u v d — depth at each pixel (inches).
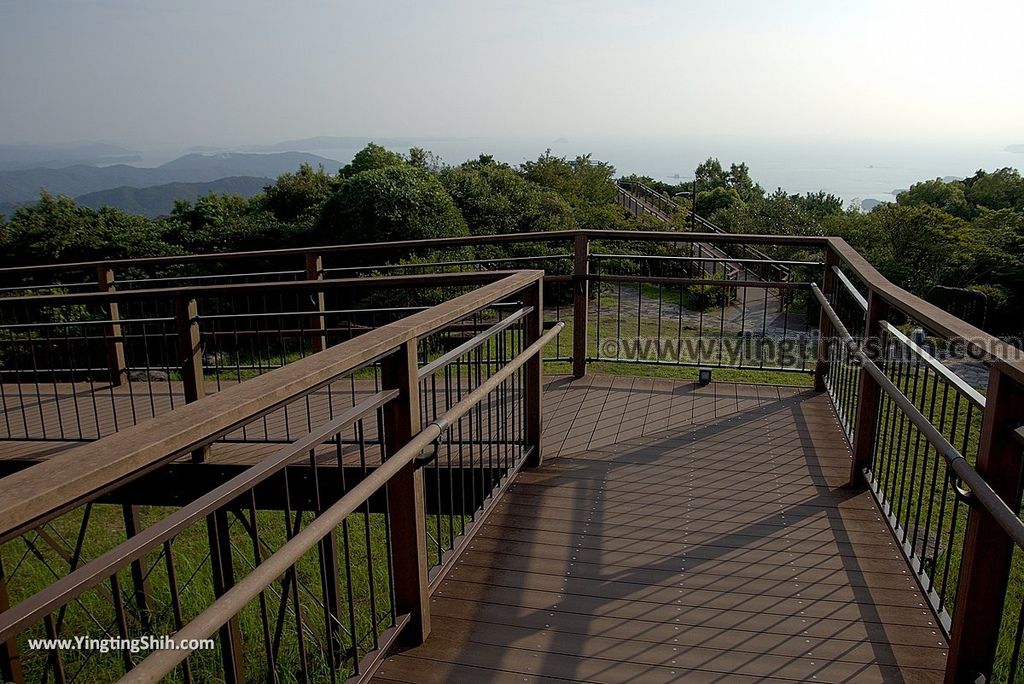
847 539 118.2
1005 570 73.5
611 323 384.2
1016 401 69.1
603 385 204.2
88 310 412.5
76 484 37.7
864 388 133.1
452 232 506.9
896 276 598.9
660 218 911.0
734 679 85.1
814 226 870.4
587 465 149.8
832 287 187.8
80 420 194.9
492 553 115.4
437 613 99.7
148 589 180.2
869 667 86.7
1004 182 1143.6
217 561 67.1
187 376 161.2
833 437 163.5
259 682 141.9
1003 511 62.6
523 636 94.3
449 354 98.2
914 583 105.0
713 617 97.6
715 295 483.2
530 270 135.7
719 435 165.3
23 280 660.1
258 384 56.6
